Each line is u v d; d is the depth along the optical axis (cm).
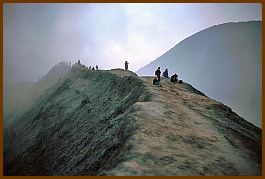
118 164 1206
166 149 1412
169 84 3847
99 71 5728
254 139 2092
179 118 1992
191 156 1387
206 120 2169
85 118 3794
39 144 4569
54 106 5728
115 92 3772
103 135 2298
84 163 2186
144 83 3128
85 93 5016
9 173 4172
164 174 1145
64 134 3888
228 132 2022
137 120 1756
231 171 1324
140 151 1325
